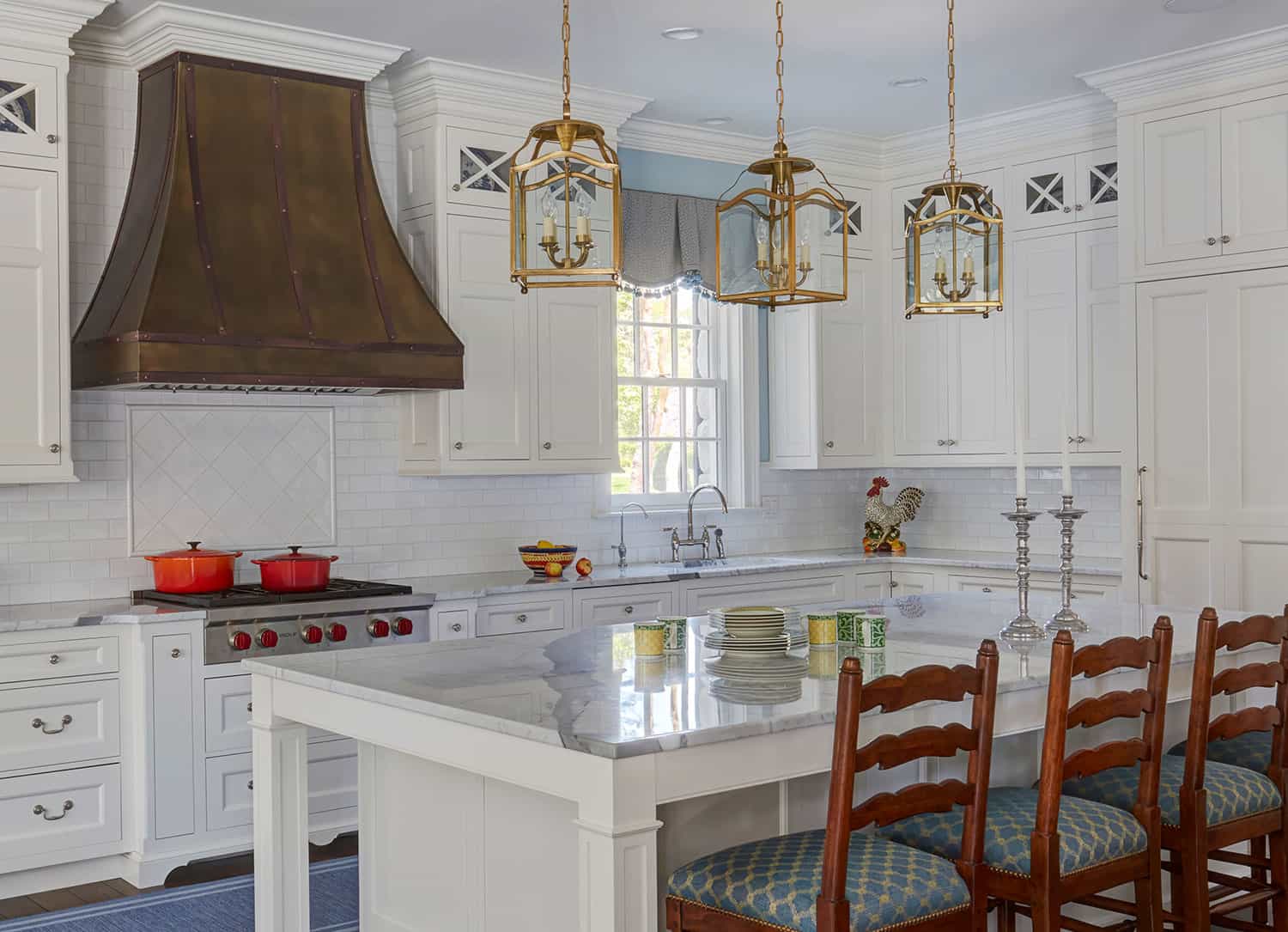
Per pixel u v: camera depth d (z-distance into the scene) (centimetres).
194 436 543
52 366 477
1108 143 632
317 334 501
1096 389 639
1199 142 564
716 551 708
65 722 457
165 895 453
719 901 267
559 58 561
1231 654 402
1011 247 673
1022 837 292
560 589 575
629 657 354
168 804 471
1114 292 630
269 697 353
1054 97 633
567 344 609
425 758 309
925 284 354
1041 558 669
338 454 583
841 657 348
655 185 680
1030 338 665
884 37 539
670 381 709
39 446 474
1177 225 571
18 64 470
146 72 523
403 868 361
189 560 502
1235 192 552
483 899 331
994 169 679
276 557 522
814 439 708
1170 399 574
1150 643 311
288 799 354
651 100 625
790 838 289
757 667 333
